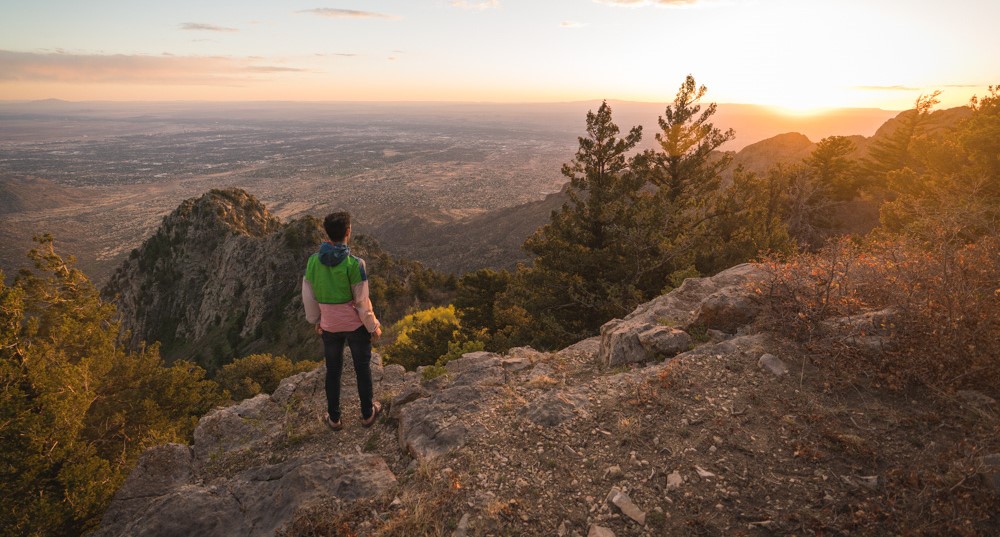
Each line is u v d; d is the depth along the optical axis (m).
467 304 22.42
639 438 3.89
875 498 2.98
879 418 3.73
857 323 4.74
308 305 4.84
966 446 3.20
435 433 4.38
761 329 5.57
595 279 15.54
